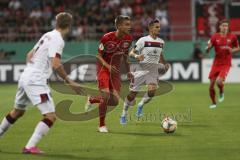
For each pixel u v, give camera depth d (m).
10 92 55.53
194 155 21.47
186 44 71.56
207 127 29.52
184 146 23.53
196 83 66.56
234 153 21.84
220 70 39.88
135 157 21.11
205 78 67.56
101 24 73.94
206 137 26.05
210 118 33.53
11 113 22.28
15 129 29.12
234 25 72.50
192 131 28.03
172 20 79.12
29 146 21.67
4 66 68.00
